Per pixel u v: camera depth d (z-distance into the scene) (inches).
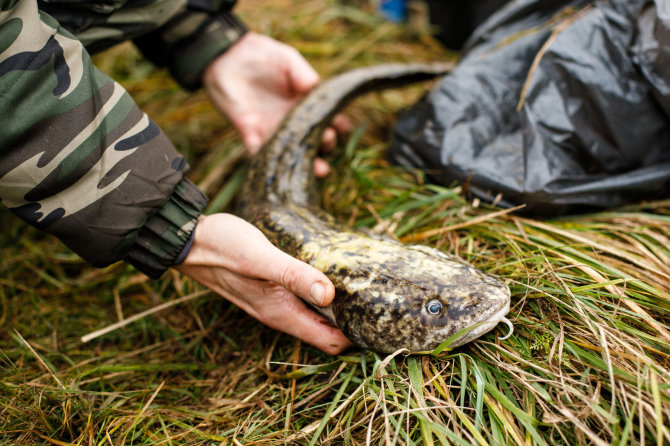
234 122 29.4
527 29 23.8
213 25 26.7
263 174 24.7
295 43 38.0
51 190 16.1
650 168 21.1
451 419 14.8
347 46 38.3
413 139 24.7
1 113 15.0
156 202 17.4
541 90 21.4
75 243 17.2
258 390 18.2
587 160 21.4
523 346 16.3
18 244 26.6
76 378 18.6
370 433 14.7
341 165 28.3
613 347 15.4
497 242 20.4
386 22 40.8
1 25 15.0
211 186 29.1
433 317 16.4
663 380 14.3
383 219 23.3
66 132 15.9
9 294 24.3
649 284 17.6
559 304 16.8
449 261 17.7
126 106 17.2
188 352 21.2
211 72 28.1
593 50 20.8
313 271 16.9
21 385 17.6
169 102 34.5
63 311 23.3
